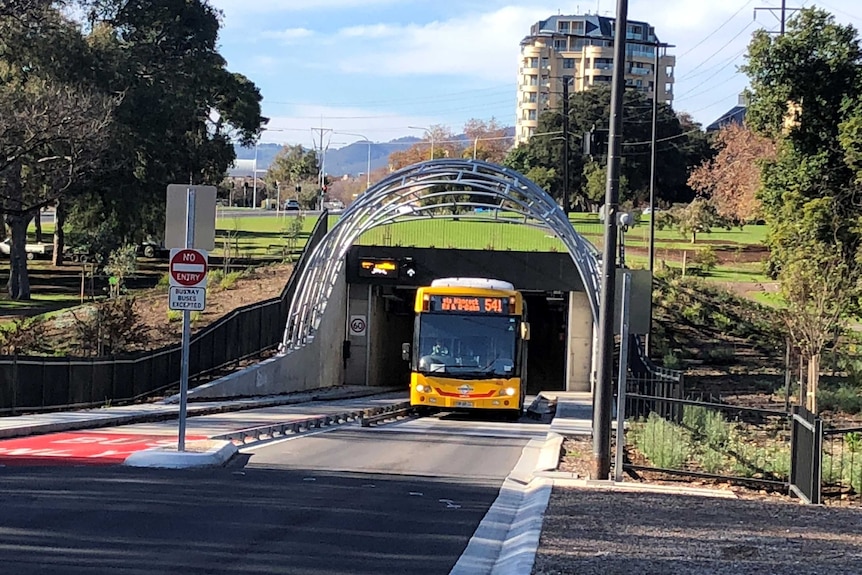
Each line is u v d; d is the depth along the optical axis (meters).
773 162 36.47
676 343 47.22
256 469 15.86
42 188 49.91
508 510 12.71
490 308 29.56
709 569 8.52
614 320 15.32
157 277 63.81
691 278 56.44
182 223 15.91
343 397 39.84
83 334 33.44
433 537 10.65
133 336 33.91
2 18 44.25
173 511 11.38
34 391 24.61
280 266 52.06
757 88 34.69
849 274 28.70
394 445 21.00
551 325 61.19
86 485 13.03
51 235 93.62
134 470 14.89
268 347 40.44
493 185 40.03
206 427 22.80
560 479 15.14
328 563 9.11
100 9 56.59
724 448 19.27
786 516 11.93
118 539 9.71
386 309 54.25
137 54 54.69
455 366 29.23
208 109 63.12
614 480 15.26
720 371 41.75
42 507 11.24
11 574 8.14
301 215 78.12
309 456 18.25
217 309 41.66
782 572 8.42
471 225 56.78
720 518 11.56
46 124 40.72
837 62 33.28
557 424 27.33
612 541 9.84
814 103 33.91
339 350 48.53
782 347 45.44
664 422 19.14
